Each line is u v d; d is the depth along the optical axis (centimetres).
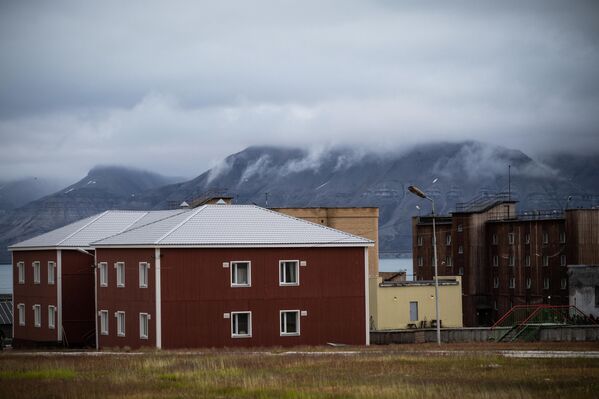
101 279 8525
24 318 9981
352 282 8275
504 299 15775
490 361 5306
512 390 3878
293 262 8106
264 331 7969
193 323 7781
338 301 8219
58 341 9244
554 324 9112
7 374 4862
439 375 4597
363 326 8288
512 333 8838
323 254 8206
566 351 6253
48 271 9481
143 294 7894
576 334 8719
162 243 7725
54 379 4634
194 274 7812
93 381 4488
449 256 16725
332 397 3784
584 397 3738
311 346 7631
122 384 4334
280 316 8031
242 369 4944
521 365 5066
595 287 11162
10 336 12031
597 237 14275
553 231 14838
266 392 3966
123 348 7606
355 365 5138
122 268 8206
